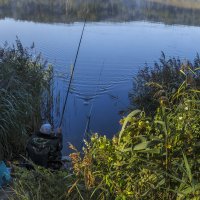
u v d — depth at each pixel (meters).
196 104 3.15
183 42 19.20
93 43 17.95
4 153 7.17
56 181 3.38
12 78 8.16
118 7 30.89
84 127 9.77
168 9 33.28
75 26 21.69
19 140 7.44
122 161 2.95
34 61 10.44
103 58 15.52
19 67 9.59
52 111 10.21
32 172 3.59
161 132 2.94
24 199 3.35
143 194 2.81
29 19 23.67
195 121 2.99
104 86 12.46
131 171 2.95
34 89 9.34
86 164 3.14
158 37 20.23
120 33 20.62
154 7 33.69
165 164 2.81
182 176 2.76
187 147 2.83
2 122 7.26
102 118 10.28
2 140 7.20
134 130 3.03
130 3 34.44
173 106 3.26
